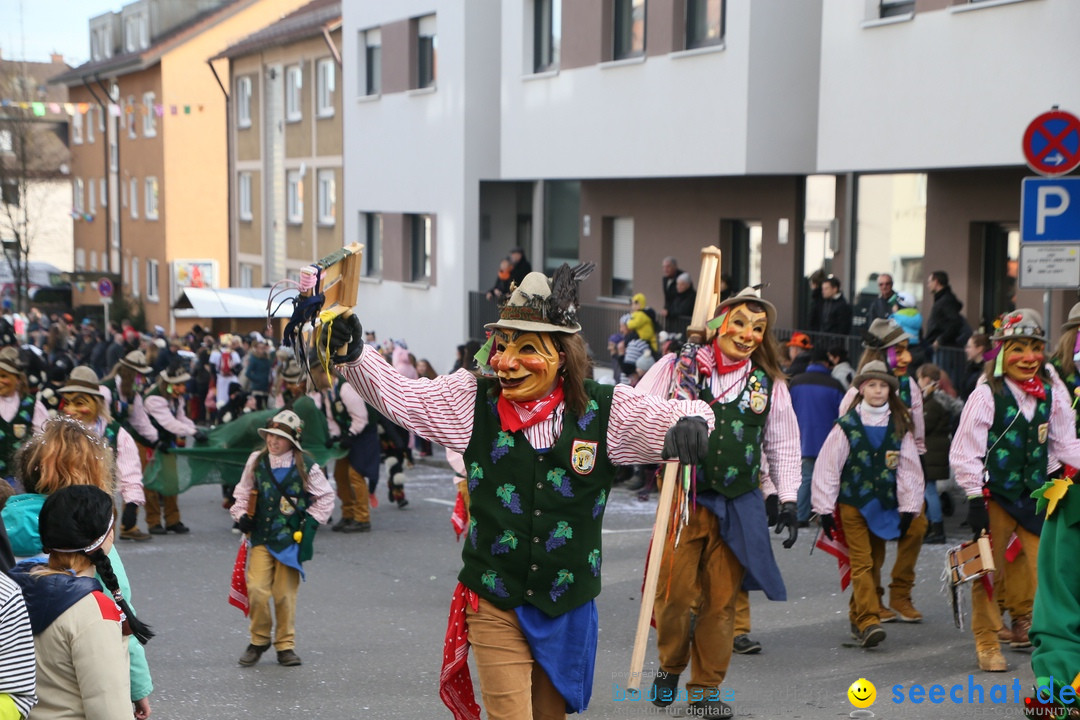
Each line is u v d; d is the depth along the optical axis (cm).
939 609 880
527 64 2141
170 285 4656
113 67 4891
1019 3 1250
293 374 1288
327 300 424
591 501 445
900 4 1411
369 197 2881
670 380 673
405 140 2694
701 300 654
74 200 5816
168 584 1049
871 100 1423
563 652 444
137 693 439
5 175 5075
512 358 435
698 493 633
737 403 645
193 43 4606
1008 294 1470
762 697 677
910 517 775
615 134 1900
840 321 1495
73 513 400
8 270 5566
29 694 362
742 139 1648
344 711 685
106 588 409
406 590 1014
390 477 1462
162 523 1352
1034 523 716
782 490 652
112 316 4662
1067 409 720
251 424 1327
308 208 3575
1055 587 392
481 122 2466
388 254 2812
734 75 1653
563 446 440
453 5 2467
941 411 1092
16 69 5378
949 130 1334
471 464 446
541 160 2094
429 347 2636
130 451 984
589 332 2136
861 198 1672
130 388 1256
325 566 1117
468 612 446
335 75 3350
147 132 4822
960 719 629
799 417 1204
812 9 1647
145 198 4891
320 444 1269
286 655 783
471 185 2472
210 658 805
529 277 442
